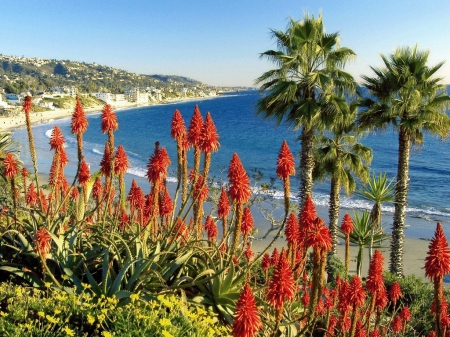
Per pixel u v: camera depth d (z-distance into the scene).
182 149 7.64
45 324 5.58
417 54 18.12
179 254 7.33
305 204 5.92
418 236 33.59
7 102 170.75
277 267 5.25
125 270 6.64
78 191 10.86
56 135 8.39
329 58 17.25
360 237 16.33
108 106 7.36
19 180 19.03
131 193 9.16
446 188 48.59
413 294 15.95
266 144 88.31
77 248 7.86
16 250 7.83
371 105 19.38
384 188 15.99
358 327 8.85
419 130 18.77
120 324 5.40
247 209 8.20
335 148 20.47
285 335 7.04
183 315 5.89
